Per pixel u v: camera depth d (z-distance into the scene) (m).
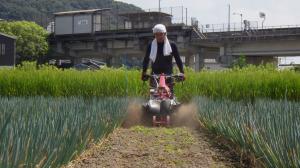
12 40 69.69
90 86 14.95
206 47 75.38
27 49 85.00
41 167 4.52
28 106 8.89
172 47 11.09
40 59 87.25
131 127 9.80
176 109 10.73
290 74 14.09
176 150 7.00
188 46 70.50
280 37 60.22
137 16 83.69
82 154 6.31
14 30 85.31
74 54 87.00
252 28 64.94
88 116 7.50
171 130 9.26
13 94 15.52
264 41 63.03
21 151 4.48
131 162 6.15
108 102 10.20
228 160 6.37
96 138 7.02
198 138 8.24
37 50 86.25
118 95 14.66
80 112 7.88
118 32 77.75
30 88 15.45
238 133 6.55
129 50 81.62
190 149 7.08
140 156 6.52
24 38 85.06
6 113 7.32
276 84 13.55
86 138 6.41
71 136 5.65
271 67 18.16
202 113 9.79
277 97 13.46
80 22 83.88
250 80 13.91
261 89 13.65
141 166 5.93
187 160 6.30
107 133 8.14
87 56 88.94
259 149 5.52
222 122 7.71
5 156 4.19
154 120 10.37
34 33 86.06
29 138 4.97
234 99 13.66
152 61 11.15
